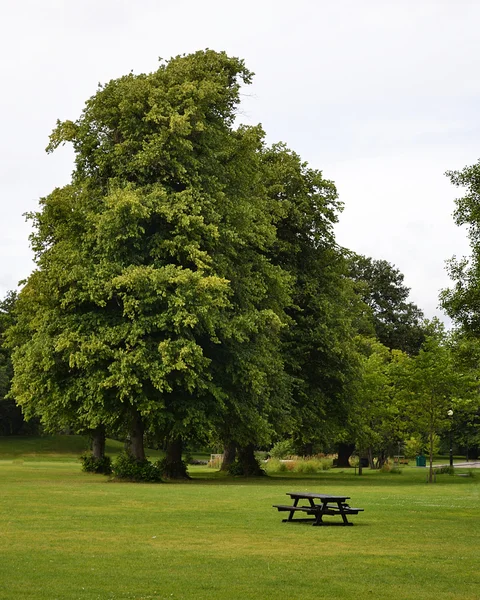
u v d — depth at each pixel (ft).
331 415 147.64
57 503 68.95
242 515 61.05
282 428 124.77
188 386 98.48
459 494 89.25
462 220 98.63
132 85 109.91
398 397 140.56
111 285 100.53
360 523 58.03
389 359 205.57
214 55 122.11
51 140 113.39
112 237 102.83
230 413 114.83
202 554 41.52
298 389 136.36
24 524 53.11
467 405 137.69
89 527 51.93
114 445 301.63
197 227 104.73
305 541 47.44
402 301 288.92
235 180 121.19
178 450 122.93
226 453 162.09
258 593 32.04
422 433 193.06
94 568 36.70
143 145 106.83
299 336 138.21
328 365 141.18
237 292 114.01
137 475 108.27
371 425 172.76
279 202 133.80
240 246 116.47
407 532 52.49
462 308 98.07
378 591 32.96
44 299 105.40
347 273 153.99
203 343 112.37
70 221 108.88
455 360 109.60
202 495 80.94
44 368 103.04
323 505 56.18
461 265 98.94
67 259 104.78
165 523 54.90
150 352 100.58
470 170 98.27
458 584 34.71
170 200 105.40
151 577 34.86
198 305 99.91
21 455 257.55
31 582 33.19
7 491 83.35
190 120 111.45
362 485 109.91
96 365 102.06
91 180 112.78
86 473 132.77
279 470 172.35
